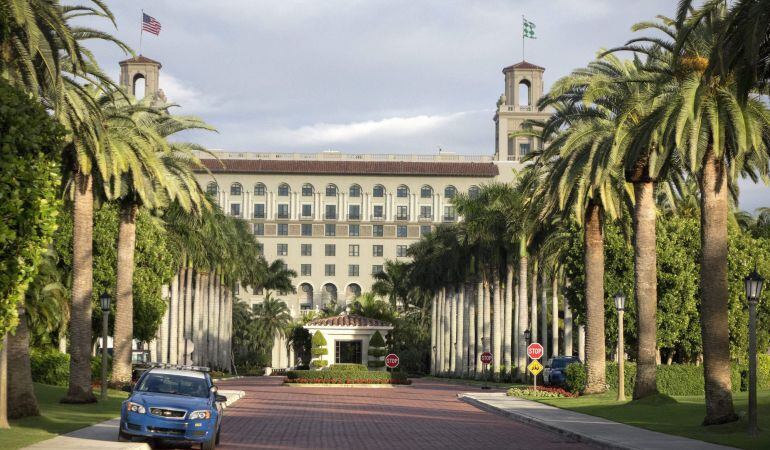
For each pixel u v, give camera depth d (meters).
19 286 18.22
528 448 22.92
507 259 80.62
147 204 40.72
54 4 26.52
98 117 33.31
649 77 36.28
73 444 20.47
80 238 37.16
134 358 103.06
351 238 167.88
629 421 30.81
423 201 168.12
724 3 24.31
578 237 56.19
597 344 45.12
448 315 107.94
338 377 69.19
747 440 24.02
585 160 39.28
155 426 21.05
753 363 25.47
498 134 171.50
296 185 168.12
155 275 62.59
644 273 37.97
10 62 25.91
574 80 38.56
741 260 56.66
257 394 53.66
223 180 167.75
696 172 30.16
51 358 47.62
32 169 18.69
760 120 28.92
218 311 107.94
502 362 108.25
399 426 30.03
